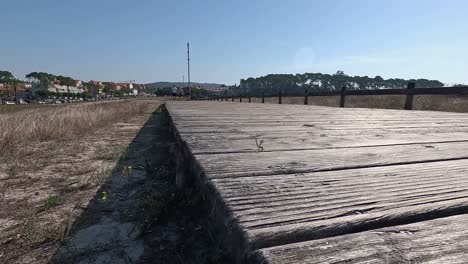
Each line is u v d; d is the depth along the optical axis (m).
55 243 1.97
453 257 0.78
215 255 1.14
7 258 1.80
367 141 2.55
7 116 9.88
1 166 3.94
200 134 2.80
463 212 1.08
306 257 0.77
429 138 2.79
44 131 6.42
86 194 2.88
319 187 1.30
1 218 2.35
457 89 6.86
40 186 3.13
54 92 137.25
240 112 6.35
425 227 0.94
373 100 14.35
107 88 169.75
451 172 1.56
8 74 130.25
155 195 2.58
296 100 20.89
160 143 5.73
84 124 8.09
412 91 8.09
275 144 2.34
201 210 1.91
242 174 1.48
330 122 4.19
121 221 2.25
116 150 5.03
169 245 1.84
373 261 0.75
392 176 1.47
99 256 1.81
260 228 0.90
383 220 0.98
